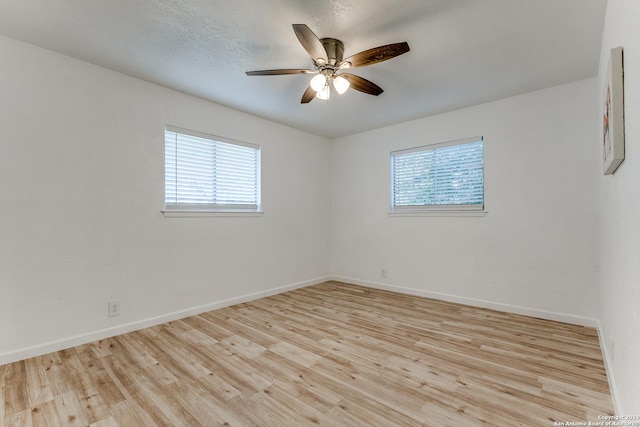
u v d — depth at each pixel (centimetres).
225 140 344
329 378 194
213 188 338
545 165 298
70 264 238
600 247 253
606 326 212
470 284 346
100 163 253
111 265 259
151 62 246
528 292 308
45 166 226
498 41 215
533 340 248
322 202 472
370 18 189
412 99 322
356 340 252
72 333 238
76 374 198
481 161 342
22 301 216
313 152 457
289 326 284
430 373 199
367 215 442
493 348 235
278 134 405
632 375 123
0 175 208
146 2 176
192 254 315
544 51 229
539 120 301
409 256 397
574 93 282
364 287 439
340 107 346
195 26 199
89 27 200
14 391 179
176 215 302
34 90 222
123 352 229
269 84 286
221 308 337
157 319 286
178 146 309
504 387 182
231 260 350
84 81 245
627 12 126
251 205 377
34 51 222
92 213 249
